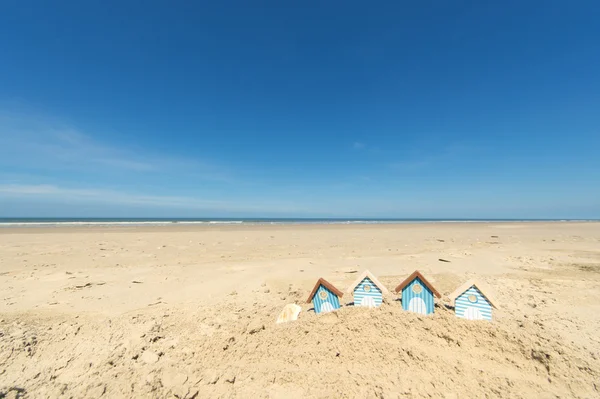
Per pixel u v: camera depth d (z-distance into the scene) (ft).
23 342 15.89
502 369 13.94
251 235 79.87
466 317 17.67
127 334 17.44
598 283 29.37
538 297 25.08
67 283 28.86
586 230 104.63
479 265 38.14
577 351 15.46
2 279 30.14
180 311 21.35
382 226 138.41
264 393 12.55
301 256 45.32
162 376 13.50
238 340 16.43
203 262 40.27
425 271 34.65
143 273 33.55
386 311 17.94
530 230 105.81
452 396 12.24
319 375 13.51
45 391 12.51
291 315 19.11
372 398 12.12
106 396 12.27
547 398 12.21
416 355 14.55
